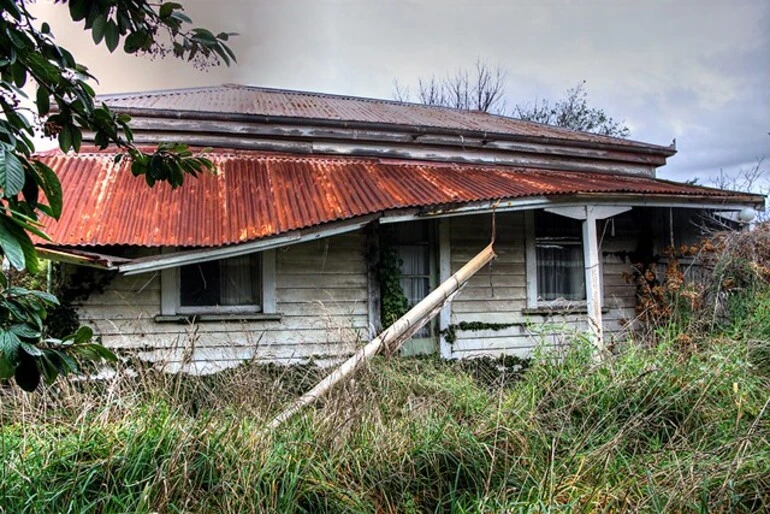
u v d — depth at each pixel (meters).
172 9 2.03
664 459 2.78
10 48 1.51
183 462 2.51
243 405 3.15
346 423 3.01
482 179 6.72
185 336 5.53
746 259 6.66
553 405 3.50
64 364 1.56
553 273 7.49
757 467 2.55
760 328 4.70
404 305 6.47
